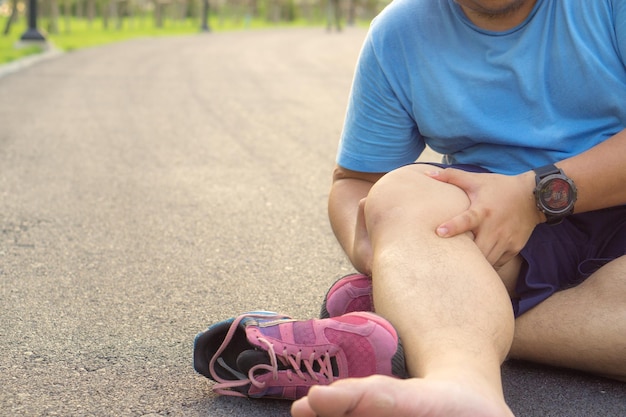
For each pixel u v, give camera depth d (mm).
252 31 24781
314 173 4434
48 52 12523
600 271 1753
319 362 1580
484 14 1772
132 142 5277
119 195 3793
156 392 1773
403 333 1504
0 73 9406
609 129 1822
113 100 7402
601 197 1734
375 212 1667
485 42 1829
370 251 1752
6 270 2662
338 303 1838
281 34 22812
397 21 1910
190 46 15680
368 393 1240
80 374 1867
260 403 1709
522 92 1825
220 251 2920
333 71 10742
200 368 1711
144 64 11281
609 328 1688
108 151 4934
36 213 3436
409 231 1605
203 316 2256
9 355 1970
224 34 22031
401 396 1255
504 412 1322
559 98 1816
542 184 1692
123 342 2059
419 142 2064
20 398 1745
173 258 2822
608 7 1752
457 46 1859
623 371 1727
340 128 6102
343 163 2045
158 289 2486
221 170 4445
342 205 1997
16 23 21688
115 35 18766
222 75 9984
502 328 1495
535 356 1801
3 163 4492
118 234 3125
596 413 1680
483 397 1306
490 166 1912
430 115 1913
